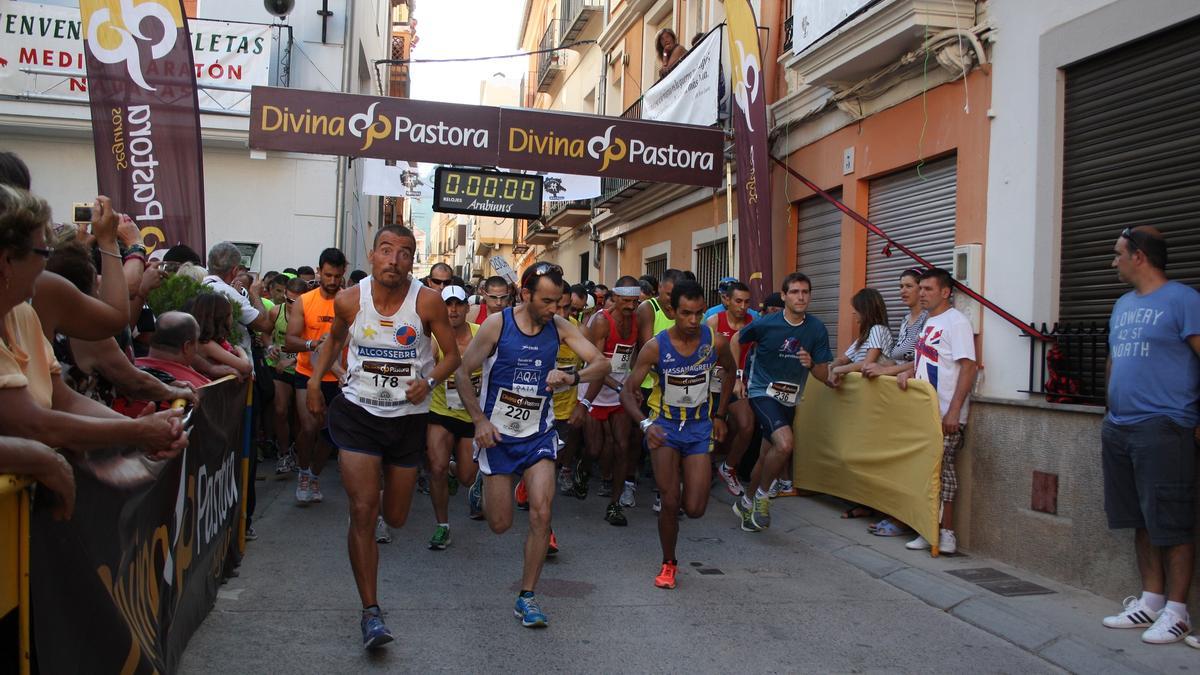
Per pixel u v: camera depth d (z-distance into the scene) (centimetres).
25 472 192
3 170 301
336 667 392
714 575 574
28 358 252
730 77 1022
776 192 1039
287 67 1498
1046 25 593
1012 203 619
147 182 768
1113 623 450
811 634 461
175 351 438
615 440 732
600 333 728
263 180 1519
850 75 809
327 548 603
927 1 660
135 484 272
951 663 422
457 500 809
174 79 773
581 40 2288
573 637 445
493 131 935
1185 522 427
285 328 843
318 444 745
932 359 619
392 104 914
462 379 462
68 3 1474
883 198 823
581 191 1152
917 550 621
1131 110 536
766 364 672
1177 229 503
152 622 301
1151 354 436
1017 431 571
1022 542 564
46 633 202
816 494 821
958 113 689
